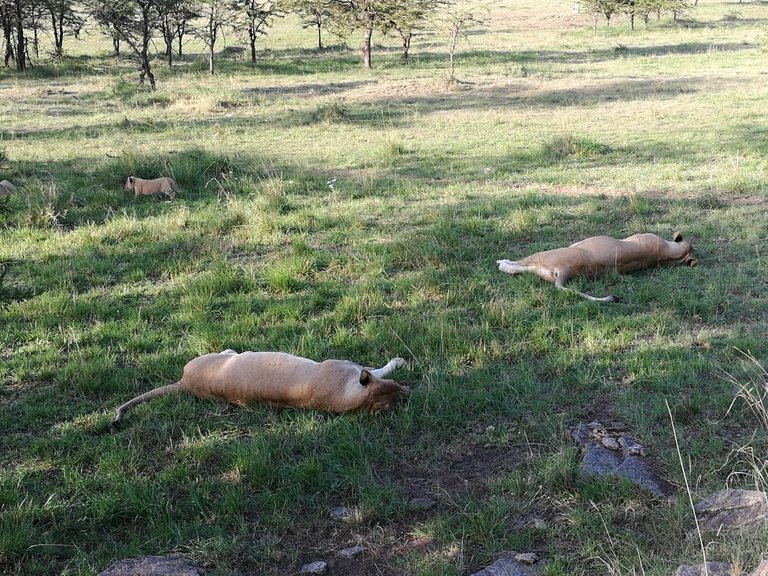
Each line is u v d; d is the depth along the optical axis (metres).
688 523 4.09
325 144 15.07
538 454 4.83
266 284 7.71
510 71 26.02
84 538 4.25
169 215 10.07
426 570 3.83
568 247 7.72
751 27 41.06
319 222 9.66
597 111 17.98
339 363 5.32
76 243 9.02
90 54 35.41
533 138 14.97
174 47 39.28
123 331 6.66
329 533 4.27
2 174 12.20
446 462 4.83
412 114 18.55
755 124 15.41
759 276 7.54
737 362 5.81
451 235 8.78
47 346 6.44
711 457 4.68
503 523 4.19
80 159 13.81
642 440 4.91
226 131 16.64
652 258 7.80
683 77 23.48
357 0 28.84
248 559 4.05
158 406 5.45
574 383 5.65
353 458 4.80
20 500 4.50
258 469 4.66
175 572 3.86
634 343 6.27
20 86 24.88
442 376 5.71
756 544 3.68
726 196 10.46
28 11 32.16
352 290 7.32
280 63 30.34
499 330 6.53
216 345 6.31
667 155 13.12
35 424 5.34
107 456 4.87
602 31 41.00
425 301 7.21
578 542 4.06
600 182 11.49
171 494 4.59
